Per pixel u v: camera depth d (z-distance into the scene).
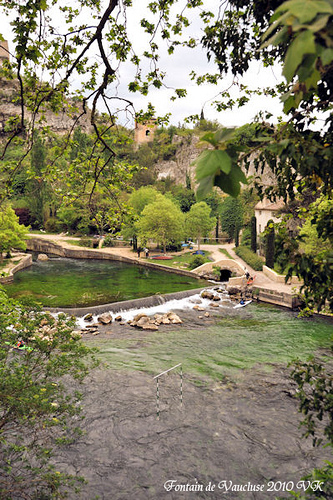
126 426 17.48
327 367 23.45
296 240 3.00
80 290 45.19
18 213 96.88
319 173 2.33
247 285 44.91
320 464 15.13
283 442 16.52
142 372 23.00
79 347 10.50
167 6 5.79
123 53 6.04
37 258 72.44
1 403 8.54
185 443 16.53
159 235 67.56
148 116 6.20
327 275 2.71
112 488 13.91
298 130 2.51
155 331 31.66
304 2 1.08
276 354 25.91
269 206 58.16
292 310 37.22
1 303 9.77
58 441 9.58
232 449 16.16
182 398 20.03
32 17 4.39
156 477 14.59
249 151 1.83
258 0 2.81
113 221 7.41
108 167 6.94
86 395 20.00
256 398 19.98
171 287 47.12
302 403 3.38
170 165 156.00
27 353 9.95
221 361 24.83
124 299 41.06
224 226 78.81
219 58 4.41
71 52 6.03
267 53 4.02
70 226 92.94
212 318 35.41
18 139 5.56
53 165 6.82
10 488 10.64
